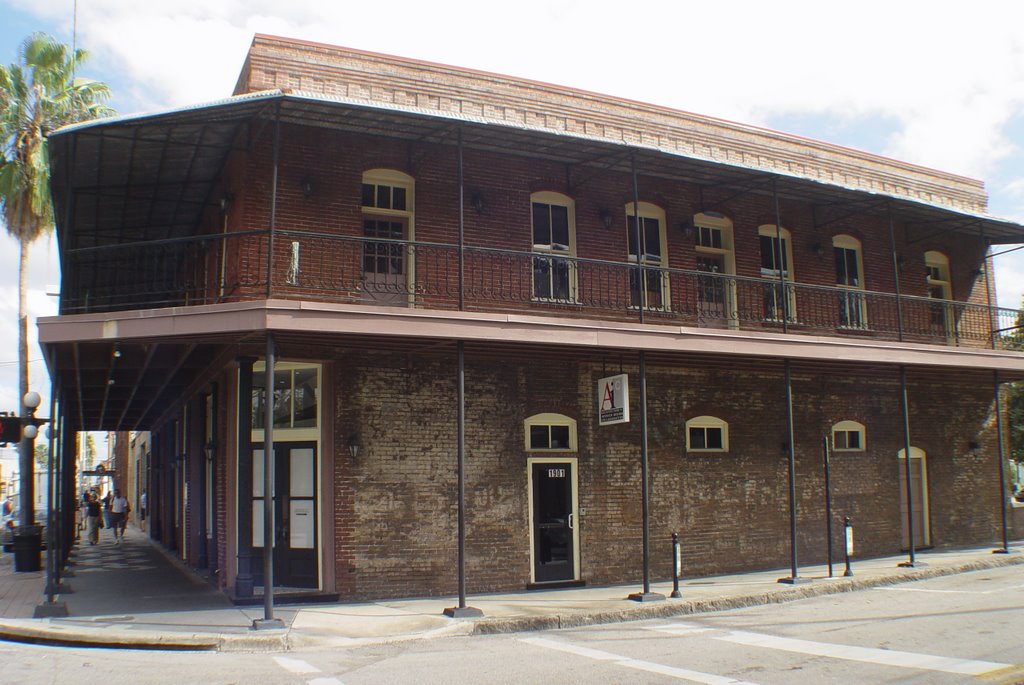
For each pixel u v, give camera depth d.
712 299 16.81
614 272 15.64
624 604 12.15
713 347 13.94
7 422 13.73
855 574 14.82
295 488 13.43
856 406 18.11
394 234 14.20
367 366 13.47
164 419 22.94
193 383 16.59
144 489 35.56
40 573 17.36
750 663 8.33
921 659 8.20
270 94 10.75
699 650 9.14
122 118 11.12
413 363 13.80
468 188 14.59
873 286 18.80
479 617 11.18
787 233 17.97
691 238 16.62
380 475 13.27
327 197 13.55
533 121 15.59
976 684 7.06
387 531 13.18
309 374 13.64
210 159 13.53
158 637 9.89
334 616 11.38
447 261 14.21
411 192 14.37
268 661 8.99
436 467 13.67
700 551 15.71
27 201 25.84
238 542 12.51
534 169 15.16
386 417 13.48
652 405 15.72
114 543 26.25
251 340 11.91
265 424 10.79
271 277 11.19
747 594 12.88
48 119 25.89
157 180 14.12
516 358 14.40
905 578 14.88
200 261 16.25
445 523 13.59
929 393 19.36
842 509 17.56
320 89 13.80
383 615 11.45
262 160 13.19
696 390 16.22
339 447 13.08
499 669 8.34
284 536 13.33
